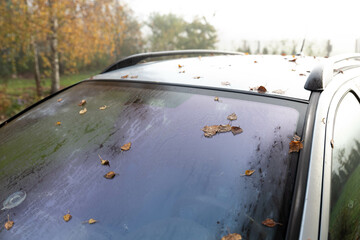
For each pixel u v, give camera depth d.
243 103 0.97
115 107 1.12
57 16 9.10
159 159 0.85
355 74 1.30
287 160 0.77
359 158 1.04
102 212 0.76
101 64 20.20
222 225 0.69
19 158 1.02
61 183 0.86
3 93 8.89
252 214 0.70
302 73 1.19
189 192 0.77
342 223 0.81
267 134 0.85
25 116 1.29
